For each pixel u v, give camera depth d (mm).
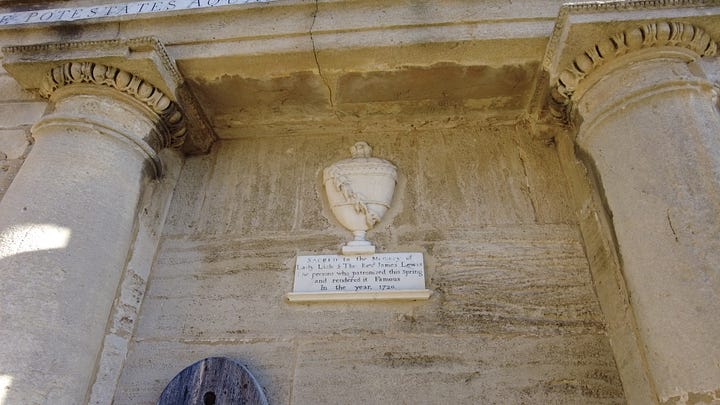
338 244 3016
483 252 2900
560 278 2773
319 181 3334
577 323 2617
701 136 2295
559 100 2922
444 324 2666
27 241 2445
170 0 3398
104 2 3578
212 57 3012
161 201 3238
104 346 2580
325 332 2691
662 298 2068
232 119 3461
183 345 2732
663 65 2521
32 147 3105
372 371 2551
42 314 2301
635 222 2271
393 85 3166
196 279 2971
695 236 2074
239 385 2496
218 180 3420
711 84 2484
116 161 2832
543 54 2904
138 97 2953
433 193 3174
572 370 2484
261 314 2795
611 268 2547
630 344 2322
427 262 2895
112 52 2836
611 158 2477
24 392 2125
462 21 2910
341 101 3301
